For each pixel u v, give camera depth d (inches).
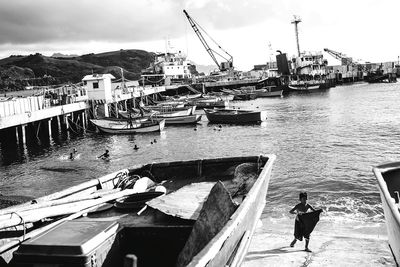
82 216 318.0
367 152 989.2
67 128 1621.6
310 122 1633.9
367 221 516.4
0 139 1514.5
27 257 222.8
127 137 1503.4
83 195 354.3
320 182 734.5
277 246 395.9
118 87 2481.5
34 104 1488.7
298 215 378.3
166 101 2581.2
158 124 1566.2
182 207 315.6
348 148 1053.2
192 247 255.8
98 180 402.0
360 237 426.3
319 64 4119.1
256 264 350.3
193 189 384.5
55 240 229.3
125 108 2233.0
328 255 367.2
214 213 280.4
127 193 362.9
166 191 405.4
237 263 270.4
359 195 649.0
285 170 843.4
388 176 386.9
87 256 219.1
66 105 1581.0
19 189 844.0
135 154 1174.3
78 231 243.0
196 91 3152.1
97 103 1802.4
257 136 1369.3
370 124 1462.8
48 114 1460.4
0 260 238.2
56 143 1425.9
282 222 515.5
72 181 896.9
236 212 277.7
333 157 951.6
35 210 293.6
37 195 789.2
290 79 3853.3
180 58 3846.0
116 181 425.7
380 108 1989.4
